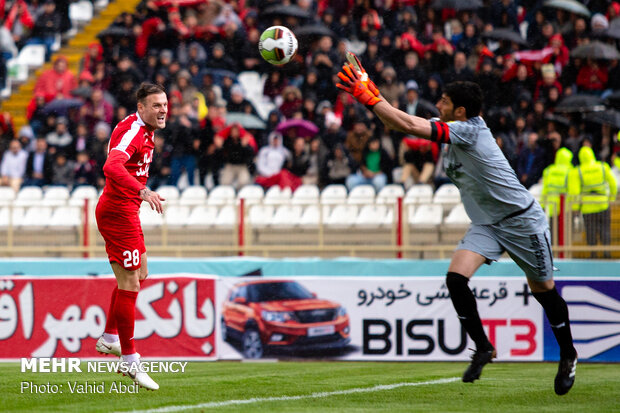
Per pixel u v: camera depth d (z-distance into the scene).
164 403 11.88
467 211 12.84
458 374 16.05
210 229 25.69
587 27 34.78
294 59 36.16
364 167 31.20
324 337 18.75
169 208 27.39
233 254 25.47
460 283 12.27
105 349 13.48
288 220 25.81
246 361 18.75
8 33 42.25
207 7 38.72
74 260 23.33
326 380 14.95
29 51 42.94
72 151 34.53
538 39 34.53
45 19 42.84
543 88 32.34
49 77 37.72
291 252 25.30
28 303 18.83
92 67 38.59
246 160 32.31
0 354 18.75
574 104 30.86
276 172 32.53
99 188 33.75
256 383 14.45
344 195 30.47
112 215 12.73
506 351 18.69
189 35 37.59
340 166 31.28
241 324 18.80
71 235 26.03
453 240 24.61
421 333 18.56
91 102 35.66
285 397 12.59
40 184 33.84
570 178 25.80
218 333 18.77
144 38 38.12
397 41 34.84
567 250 23.17
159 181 32.69
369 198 26.86
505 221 12.48
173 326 18.80
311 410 11.20
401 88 33.66
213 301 18.83
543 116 30.92
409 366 17.77
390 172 31.11
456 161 12.60
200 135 33.09
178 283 18.84
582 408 11.52
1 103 41.47
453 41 35.72
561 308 12.77
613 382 14.77
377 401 12.20
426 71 33.91
